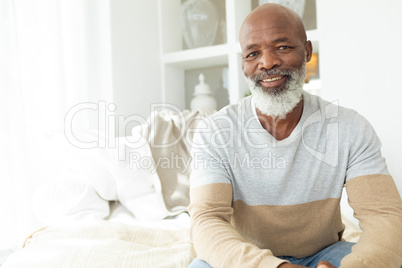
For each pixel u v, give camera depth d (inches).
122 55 99.2
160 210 67.7
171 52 116.6
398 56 85.4
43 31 81.0
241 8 108.3
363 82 88.7
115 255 44.7
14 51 73.0
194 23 112.5
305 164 38.7
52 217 64.8
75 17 89.3
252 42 37.9
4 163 71.2
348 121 38.9
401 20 84.7
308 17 110.2
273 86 38.3
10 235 71.7
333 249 38.4
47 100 81.4
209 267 32.9
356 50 89.2
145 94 107.3
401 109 85.3
